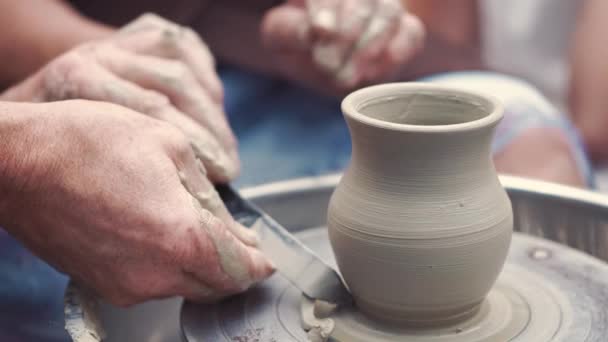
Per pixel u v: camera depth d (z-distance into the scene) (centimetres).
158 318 96
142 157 83
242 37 184
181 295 86
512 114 158
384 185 77
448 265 75
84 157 82
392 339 79
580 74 219
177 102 107
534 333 79
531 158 154
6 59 163
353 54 143
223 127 106
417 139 73
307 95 183
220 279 84
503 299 86
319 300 85
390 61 150
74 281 90
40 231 85
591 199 102
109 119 85
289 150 164
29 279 129
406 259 75
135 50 117
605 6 214
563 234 104
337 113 177
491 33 250
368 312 82
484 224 76
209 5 185
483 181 77
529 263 94
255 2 186
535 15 242
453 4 232
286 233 92
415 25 155
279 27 158
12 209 84
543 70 249
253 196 110
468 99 82
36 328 121
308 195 113
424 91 84
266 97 183
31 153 81
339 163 159
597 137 217
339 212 80
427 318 79
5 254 133
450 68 183
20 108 84
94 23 169
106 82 104
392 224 76
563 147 156
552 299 86
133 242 81
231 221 88
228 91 181
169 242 80
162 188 82
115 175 81
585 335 79
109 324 91
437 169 75
